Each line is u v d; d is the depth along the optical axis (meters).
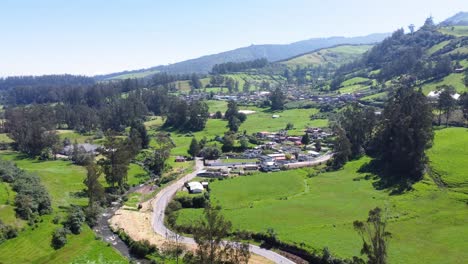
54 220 111.44
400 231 100.94
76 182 155.38
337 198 130.62
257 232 105.56
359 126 180.62
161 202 136.50
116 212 129.62
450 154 148.88
